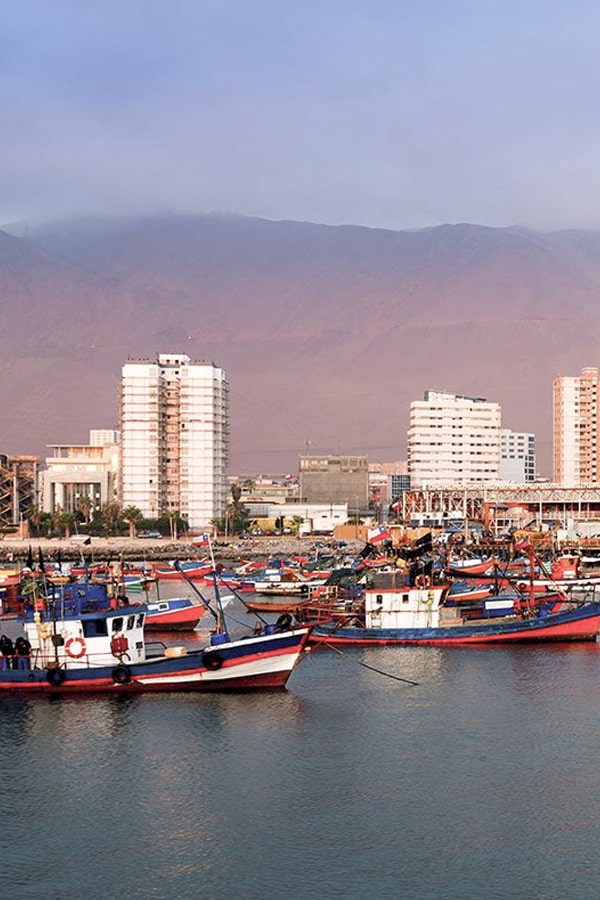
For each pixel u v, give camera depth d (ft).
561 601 462.19
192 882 208.23
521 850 220.43
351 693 342.64
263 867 213.87
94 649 341.41
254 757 277.23
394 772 265.34
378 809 241.76
